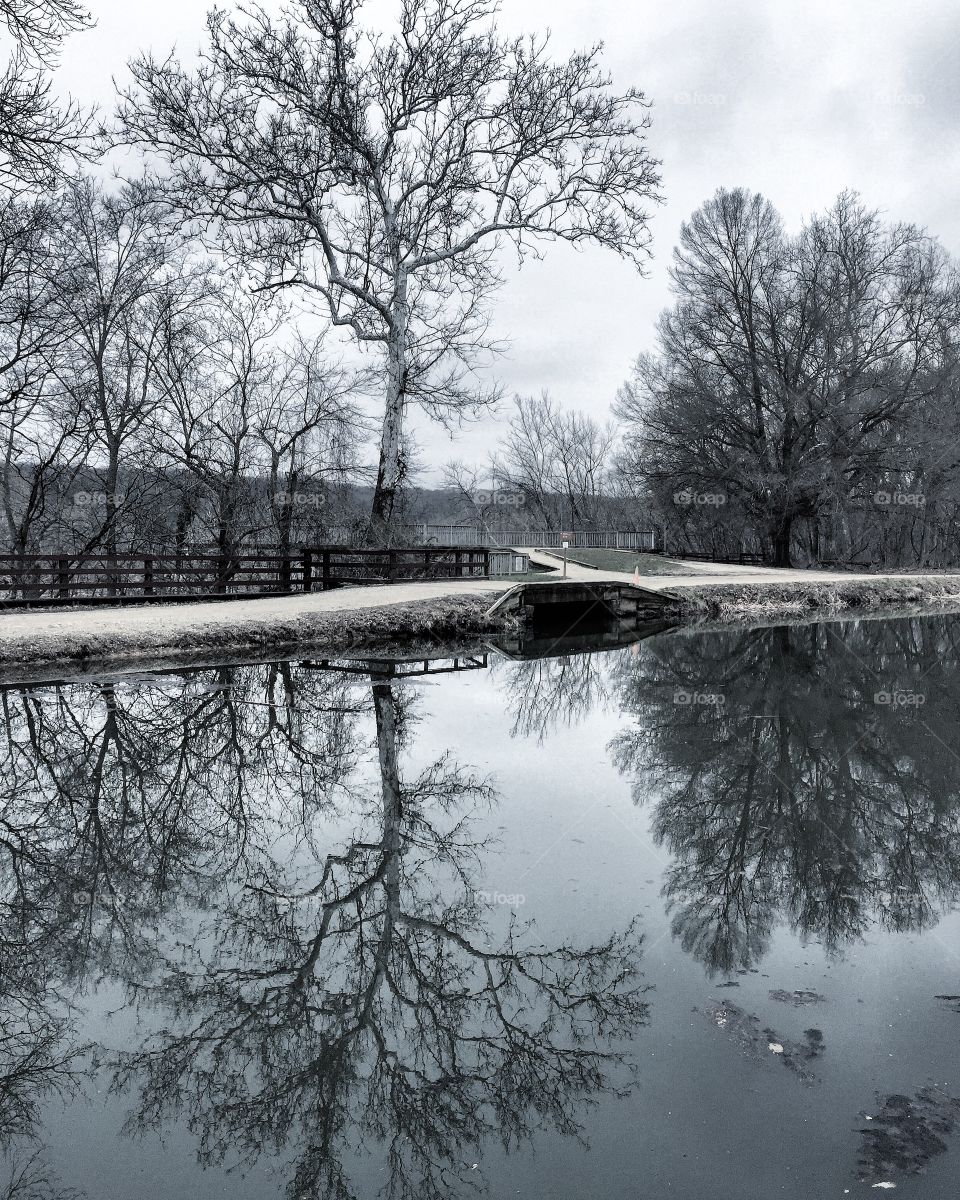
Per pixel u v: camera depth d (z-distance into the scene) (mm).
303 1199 2912
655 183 23250
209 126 21125
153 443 22156
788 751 9641
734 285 39656
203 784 8359
